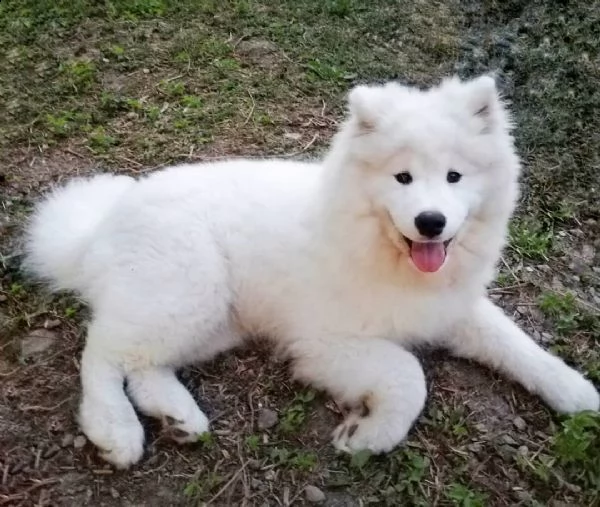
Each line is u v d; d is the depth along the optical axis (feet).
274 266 2.58
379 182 2.29
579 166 3.66
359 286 2.46
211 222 2.61
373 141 2.29
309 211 2.54
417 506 2.28
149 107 3.88
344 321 2.51
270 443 2.46
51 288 2.86
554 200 3.49
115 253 2.56
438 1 4.72
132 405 2.48
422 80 4.15
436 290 2.49
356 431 2.41
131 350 2.50
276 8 4.61
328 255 2.47
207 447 2.42
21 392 2.57
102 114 3.83
